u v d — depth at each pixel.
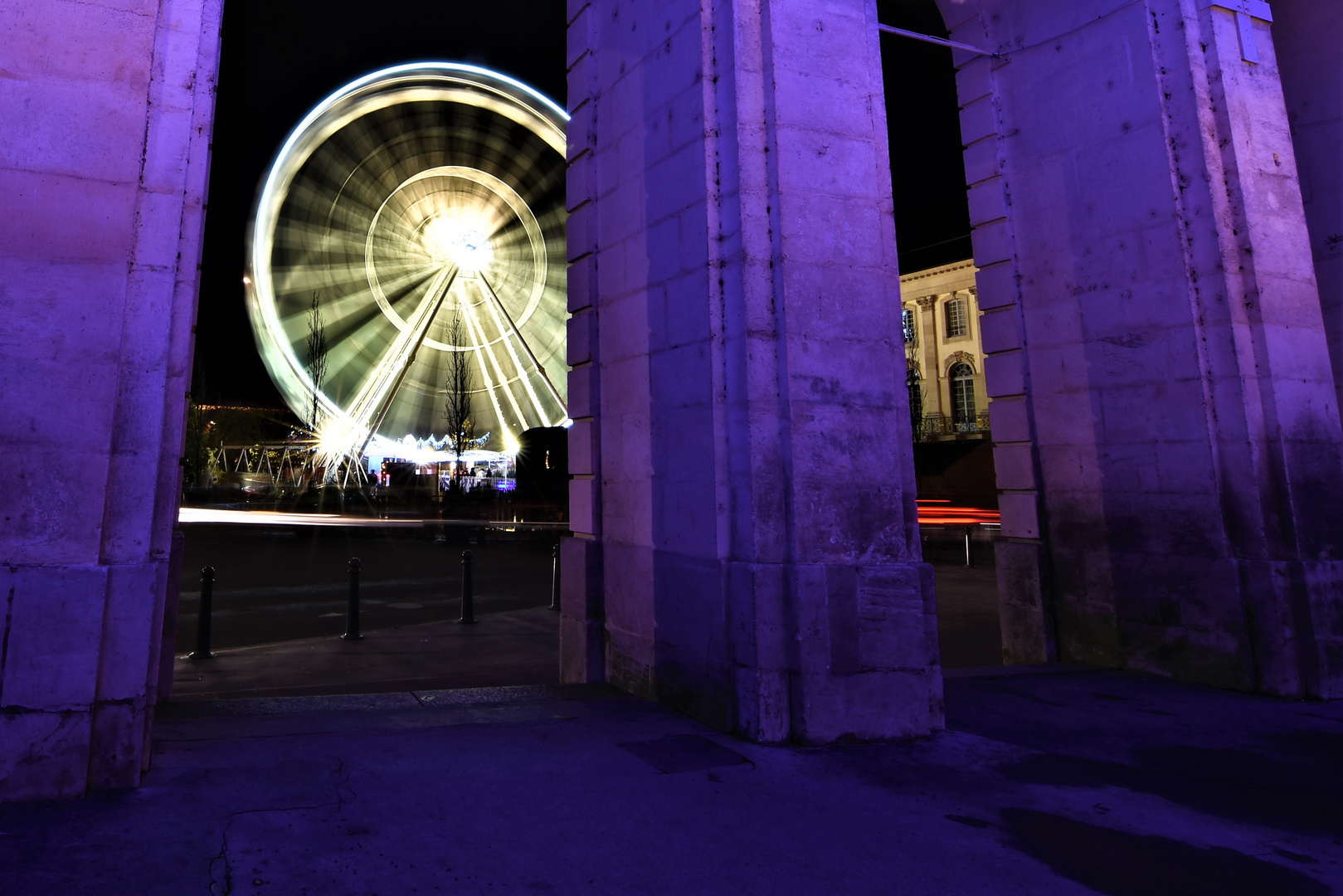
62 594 3.30
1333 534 5.94
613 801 3.47
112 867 2.65
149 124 3.71
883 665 4.57
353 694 5.72
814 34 4.93
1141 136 6.61
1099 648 6.83
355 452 64.56
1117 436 6.77
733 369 4.71
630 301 5.85
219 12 3.98
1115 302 6.79
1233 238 6.21
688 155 5.13
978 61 7.88
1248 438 5.94
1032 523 7.43
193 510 36.81
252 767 3.75
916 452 40.62
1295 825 3.37
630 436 5.81
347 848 2.89
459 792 3.52
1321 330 6.26
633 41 5.87
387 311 76.19
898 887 2.73
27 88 3.50
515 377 79.06
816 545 4.51
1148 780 3.94
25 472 3.32
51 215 3.47
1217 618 5.98
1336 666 5.66
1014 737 4.66
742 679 4.50
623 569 5.85
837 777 3.88
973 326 45.09
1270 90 6.49
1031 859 2.99
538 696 5.53
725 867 2.86
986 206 7.80
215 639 8.55
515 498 33.94
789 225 4.67
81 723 3.28
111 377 3.49
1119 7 6.80
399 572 14.93
